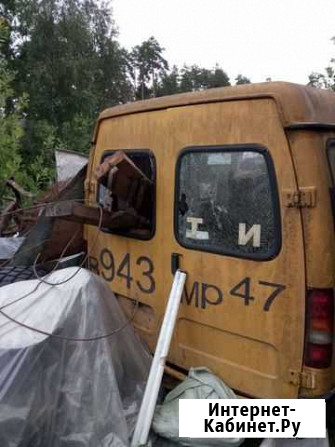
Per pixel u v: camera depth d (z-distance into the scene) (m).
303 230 2.53
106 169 3.16
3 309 2.79
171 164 3.16
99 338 2.72
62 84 15.67
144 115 3.37
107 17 18.44
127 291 3.56
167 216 3.20
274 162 2.60
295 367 2.60
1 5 15.27
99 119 3.83
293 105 2.56
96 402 2.60
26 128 13.84
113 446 2.56
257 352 2.76
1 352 2.47
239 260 2.79
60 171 5.84
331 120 2.71
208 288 2.97
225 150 2.83
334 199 2.58
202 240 2.99
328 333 2.55
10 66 15.45
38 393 2.48
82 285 2.86
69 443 2.53
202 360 3.04
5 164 6.82
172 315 2.97
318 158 2.53
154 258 3.32
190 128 3.03
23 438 2.41
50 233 4.30
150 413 2.77
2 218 5.77
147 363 3.16
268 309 2.68
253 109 2.68
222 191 2.87
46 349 2.55
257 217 2.70
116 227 3.40
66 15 16.30
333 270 2.55
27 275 3.93
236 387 2.86
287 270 2.59
